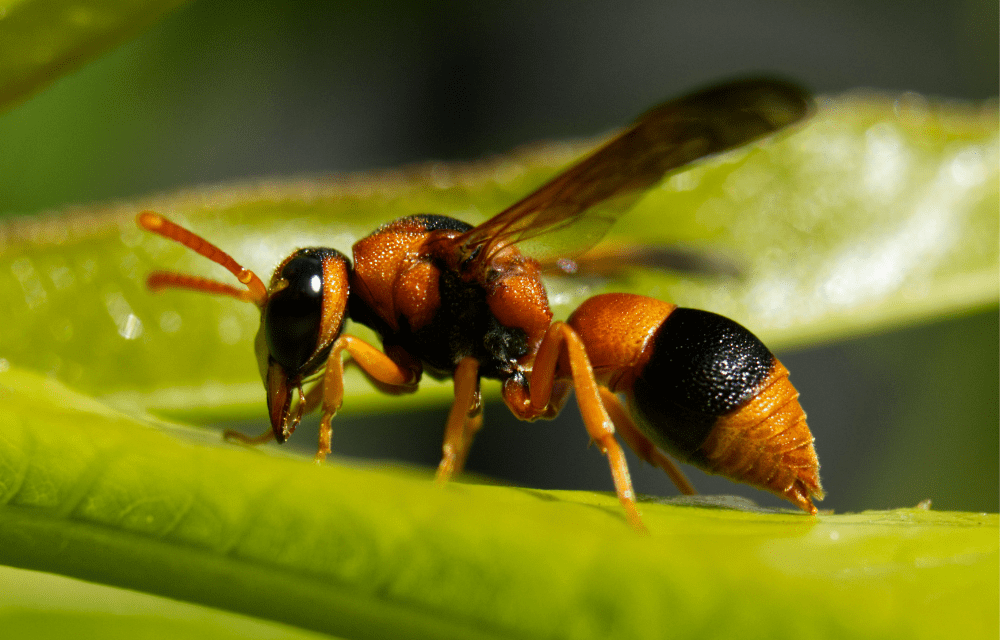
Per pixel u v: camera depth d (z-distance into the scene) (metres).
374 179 0.09
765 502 0.13
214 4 0.12
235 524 0.08
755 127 0.09
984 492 0.11
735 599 0.07
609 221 0.09
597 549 0.07
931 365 0.11
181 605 0.08
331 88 0.13
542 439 0.13
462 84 0.14
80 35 0.08
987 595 0.07
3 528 0.08
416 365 0.09
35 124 0.11
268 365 0.09
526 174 0.10
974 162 0.09
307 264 0.09
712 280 0.10
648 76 0.15
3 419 0.08
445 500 0.07
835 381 0.12
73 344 0.09
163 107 0.12
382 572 0.08
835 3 0.14
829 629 0.07
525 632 0.08
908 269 0.09
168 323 0.09
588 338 0.09
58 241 0.09
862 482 0.12
